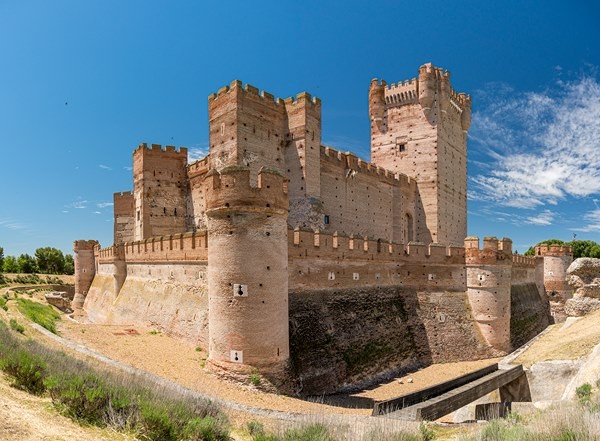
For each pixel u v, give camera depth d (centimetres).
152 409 1156
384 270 3494
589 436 914
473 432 1195
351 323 2980
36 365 1325
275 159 3816
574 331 3127
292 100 3934
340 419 1415
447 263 3756
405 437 1174
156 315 3347
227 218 2192
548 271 5584
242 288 2133
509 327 3684
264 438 1174
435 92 5641
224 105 3650
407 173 5700
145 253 3831
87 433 1017
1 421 942
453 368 3181
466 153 6519
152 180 4631
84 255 5788
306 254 2866
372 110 5997
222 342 2156
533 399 2542
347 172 4509
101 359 2045
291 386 2197
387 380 2844
